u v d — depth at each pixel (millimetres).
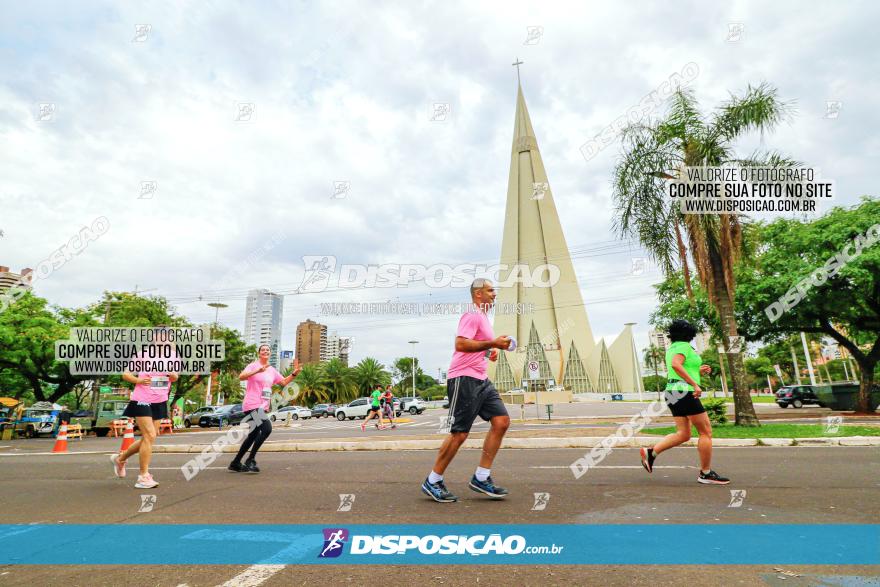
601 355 89688
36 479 6613
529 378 21953
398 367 102500
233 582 2627
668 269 12719
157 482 5926
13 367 24859
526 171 96438
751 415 11773
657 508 4051
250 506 4395
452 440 4363
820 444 9211
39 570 2852
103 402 25141
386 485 5348
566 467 6547
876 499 4316
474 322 4449
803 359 61594
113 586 2590
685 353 5281
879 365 31203
